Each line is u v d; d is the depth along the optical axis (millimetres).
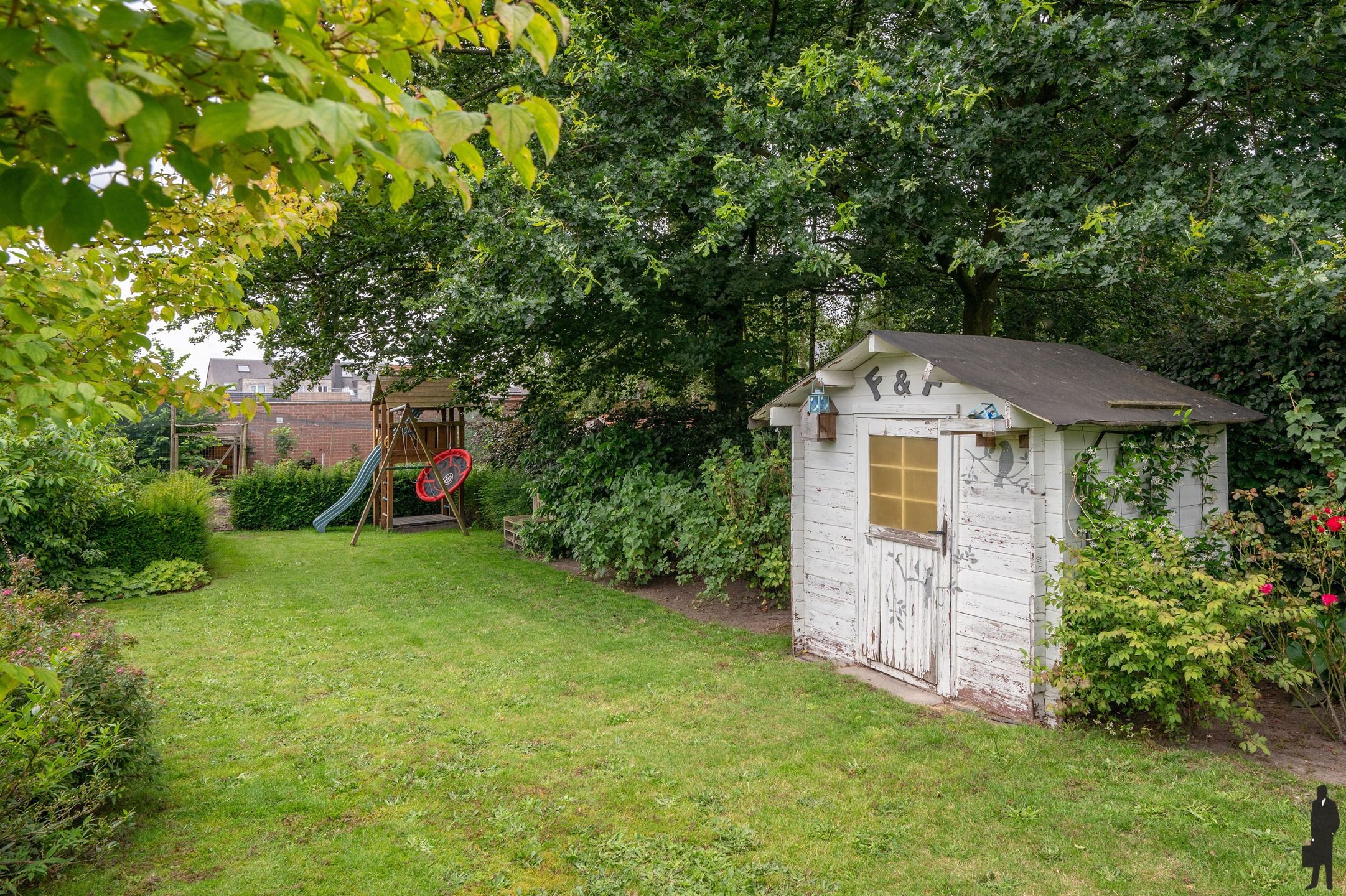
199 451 21859
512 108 1674
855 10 9883
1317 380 6152
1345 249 5355
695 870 3764
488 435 18594
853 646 6996
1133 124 8039
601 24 9555
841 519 7086
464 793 4594
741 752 5121
